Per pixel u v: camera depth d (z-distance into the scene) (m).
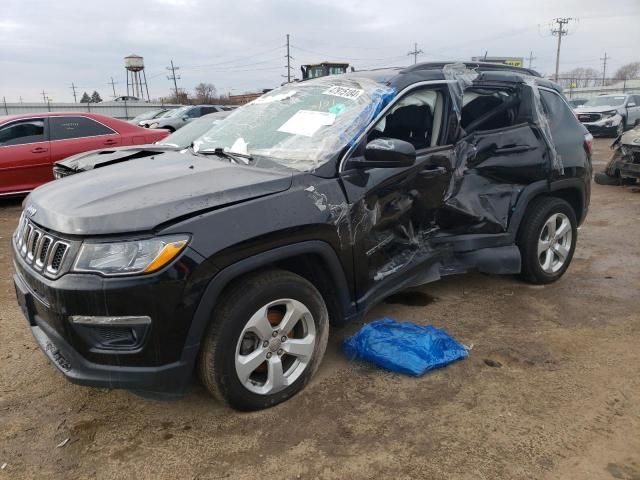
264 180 2.78
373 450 2.52
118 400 2.98
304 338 2.96
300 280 2.85
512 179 4.20
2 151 8.12
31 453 2.54
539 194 4.40
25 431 2.71
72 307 2.35
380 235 3.36
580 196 4.79
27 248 2.78
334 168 3.05
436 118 3.79
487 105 4.19
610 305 4.22
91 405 2.93
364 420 2.75
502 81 4.21
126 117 39.44
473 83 4.02
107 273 2.32
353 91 3.51
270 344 2.77
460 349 3.34
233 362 2.62
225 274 2.50
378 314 4.06
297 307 2.84
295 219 2.74
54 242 2.48
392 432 2.65
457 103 3.84
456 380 3.11
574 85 72.62
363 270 3.21
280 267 3.00
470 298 4.37
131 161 3.58
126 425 2.75
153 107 39.94
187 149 3.95
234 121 3.92
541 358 3.37
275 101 3.85
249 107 4.05
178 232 2.39
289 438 2.62
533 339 3.63
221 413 2.83
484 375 3.17
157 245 2.35
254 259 2.60
